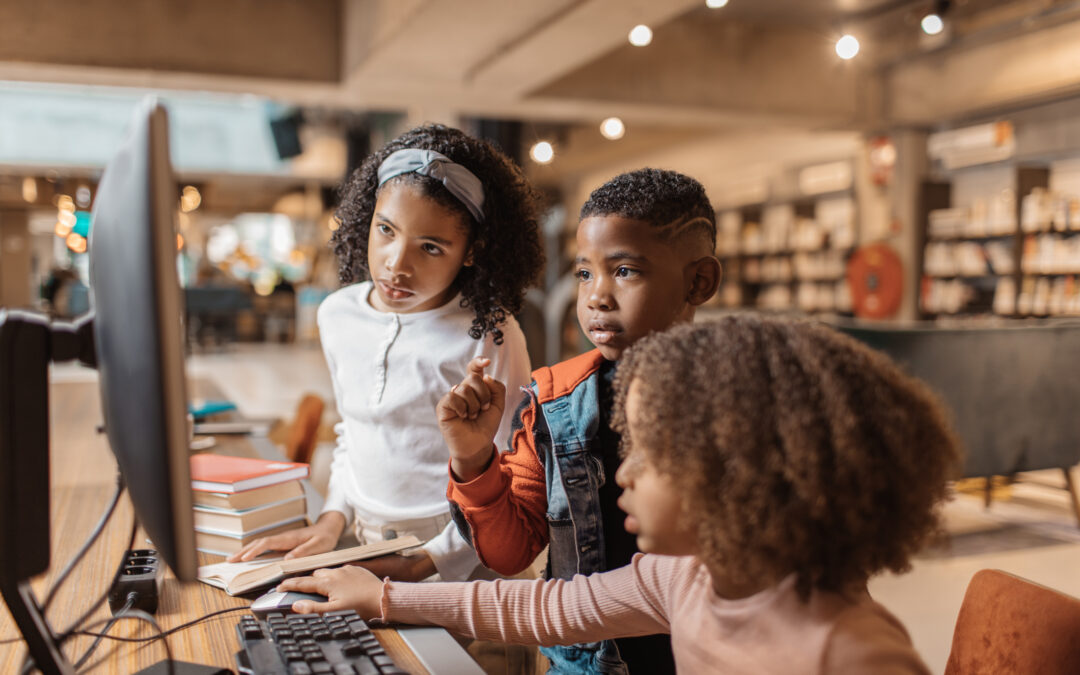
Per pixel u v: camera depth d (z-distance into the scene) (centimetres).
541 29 538
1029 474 512
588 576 103
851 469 62
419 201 120
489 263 130
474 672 85
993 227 768
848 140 952
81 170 1179
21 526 79
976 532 390
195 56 637
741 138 1145
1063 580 324
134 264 67
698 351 69
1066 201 712
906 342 388
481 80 659
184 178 1302
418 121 805
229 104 1255
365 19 601
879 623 67
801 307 1027
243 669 82
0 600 110
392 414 127
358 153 1131
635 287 102
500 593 96
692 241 105
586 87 720
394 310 132
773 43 763
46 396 81
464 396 99
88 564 121
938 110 767
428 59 605
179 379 66
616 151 1348
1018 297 739
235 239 2052
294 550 120
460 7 499
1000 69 709
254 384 915
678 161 1290
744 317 73
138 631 96
